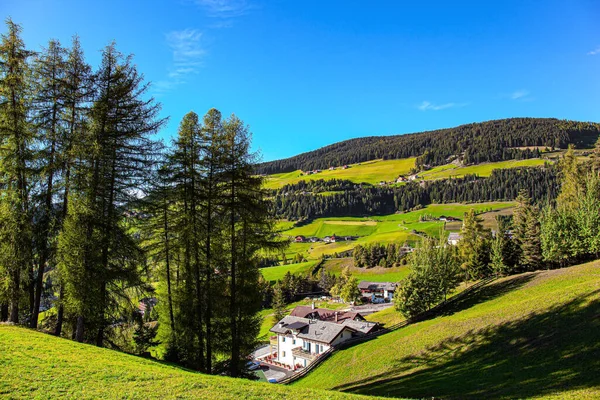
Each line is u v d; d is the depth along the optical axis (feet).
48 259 66.59
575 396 52.90
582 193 204.23
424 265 180.24
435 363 105.91
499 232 224.12
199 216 73.72
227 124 73.56
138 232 76.43
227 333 74.49
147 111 71.67
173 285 87.71
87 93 67.51
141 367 53.36
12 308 68.28
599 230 171.42
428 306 177.78
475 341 109.29
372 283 388.78
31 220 64.85
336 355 152.87
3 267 63.16
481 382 77.77
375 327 191.93
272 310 348.79
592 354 68.54
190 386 46.24
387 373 111.86
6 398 35.99
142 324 81.35
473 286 203.31
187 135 73.46
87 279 62.59
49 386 40.01
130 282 69.77
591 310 89.66
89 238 64.34
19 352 49.19
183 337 77.00
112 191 68.80
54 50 65.77
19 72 65.36
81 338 66.85
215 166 72.69
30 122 64.90
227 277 75.05
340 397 50.49
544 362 75.87
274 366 201.98
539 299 117.91
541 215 218.18
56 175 66.08
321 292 415.64
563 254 188.96
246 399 44.27
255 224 74.54
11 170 63.31
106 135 67.15
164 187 73.46
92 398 38.55
